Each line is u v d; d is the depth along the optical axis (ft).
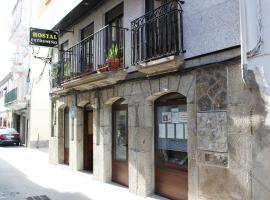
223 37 21.29
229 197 20.31
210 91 22.00
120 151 34.53
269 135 17.88
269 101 17.97
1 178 39.42
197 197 22.77
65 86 41.75
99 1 36.22
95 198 29.01
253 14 18.97
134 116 30.12
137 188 29.45
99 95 36.50
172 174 26.86
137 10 30.27
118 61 31.17
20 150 79.00
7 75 131.13
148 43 27.37
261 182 18.25
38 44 46.62
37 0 70.74
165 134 27.94
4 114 143.95
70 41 46.42
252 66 18.93
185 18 24.44
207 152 22.02
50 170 45.68
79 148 43.68
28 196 30.14
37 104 86.99
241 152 19.61
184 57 24.31
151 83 27.89
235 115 20.11
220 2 21.62
